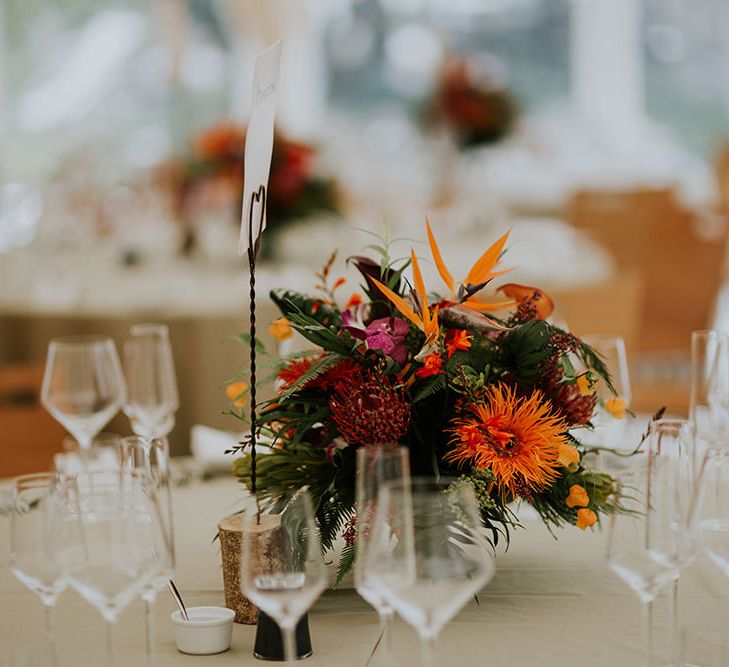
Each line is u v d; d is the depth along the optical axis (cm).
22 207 620
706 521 133
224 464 223
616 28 818
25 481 130
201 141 409
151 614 128
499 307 161
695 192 809
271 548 117
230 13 676
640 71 823
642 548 119
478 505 148
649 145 824
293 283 395
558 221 771
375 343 152
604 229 539
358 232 473
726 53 822
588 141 818
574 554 174
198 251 433
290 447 159
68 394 220
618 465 184
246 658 138
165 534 126
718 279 516
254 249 149
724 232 516
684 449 134
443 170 607
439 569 110
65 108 765
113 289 410
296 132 746
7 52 757
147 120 777
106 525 121
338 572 149
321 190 406
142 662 137
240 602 150
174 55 735
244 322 374
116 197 504
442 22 820
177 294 396
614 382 194
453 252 471
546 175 798
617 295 418
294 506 119
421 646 140
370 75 823
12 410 290
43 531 129
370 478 120
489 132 595
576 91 826
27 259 454
